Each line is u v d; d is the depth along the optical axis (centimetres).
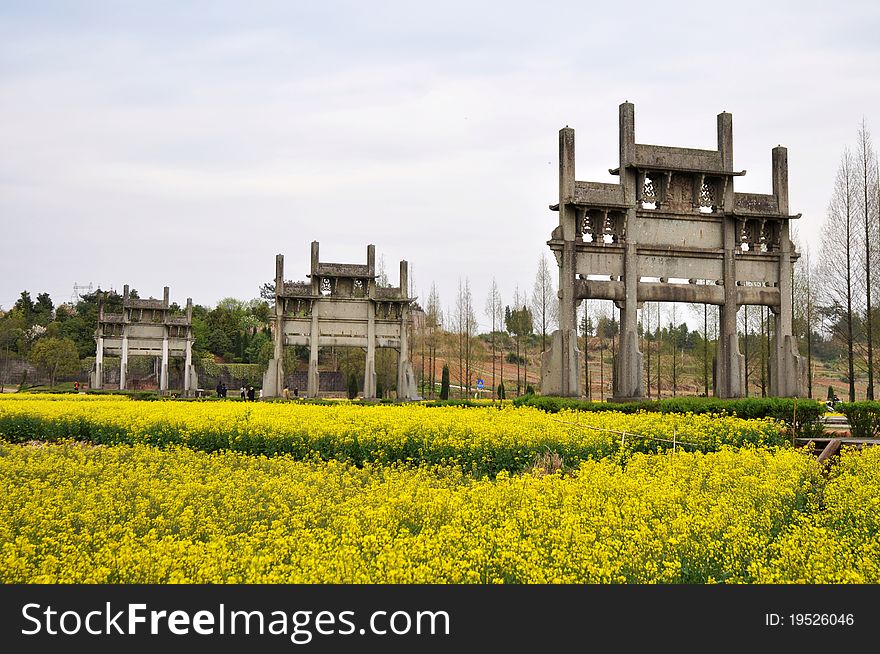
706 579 1019
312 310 4681
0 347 8719
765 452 1905
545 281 5309
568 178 3033
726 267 3177
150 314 6850
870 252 3538
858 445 1977
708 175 3177
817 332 5328
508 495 1341
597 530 1155
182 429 2266
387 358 6178
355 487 1575
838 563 1016
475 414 2412
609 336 9144
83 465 1816
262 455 1948
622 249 3075
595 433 2009
